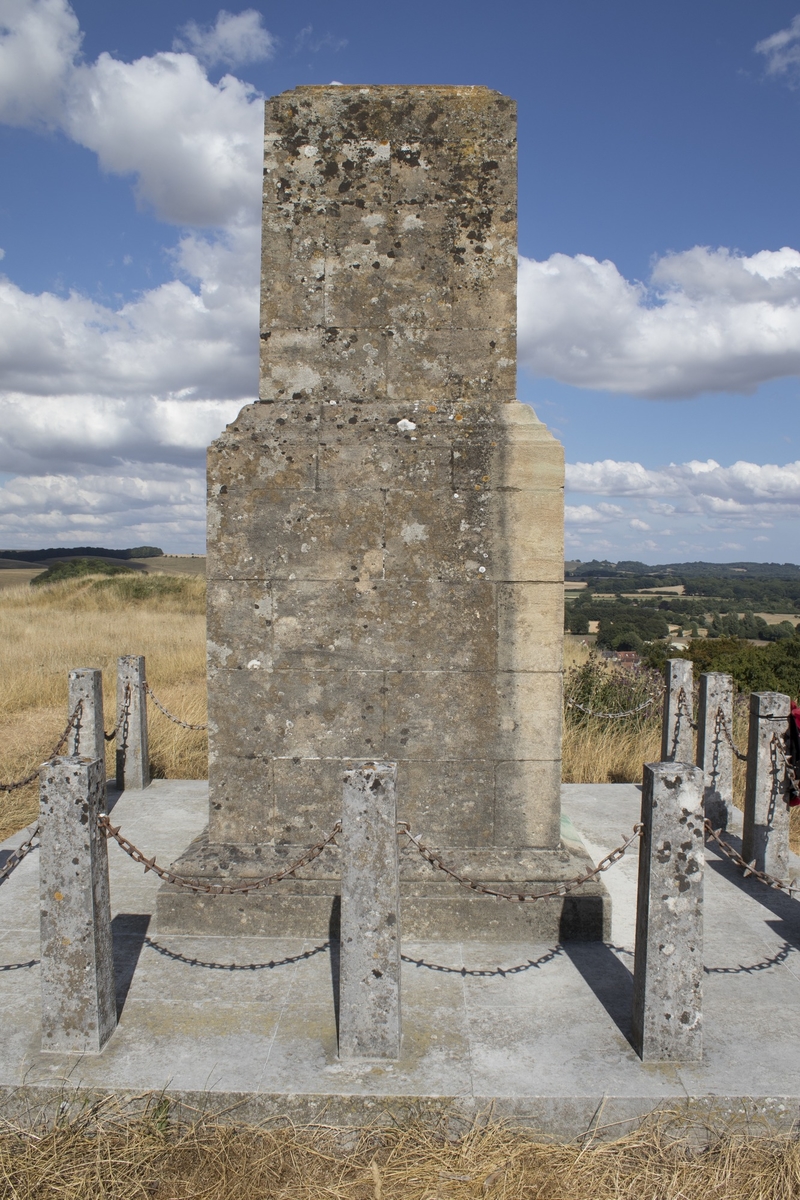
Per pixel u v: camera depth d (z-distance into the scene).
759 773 5.48
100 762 3.52
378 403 4.63
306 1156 3.04
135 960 4.21
